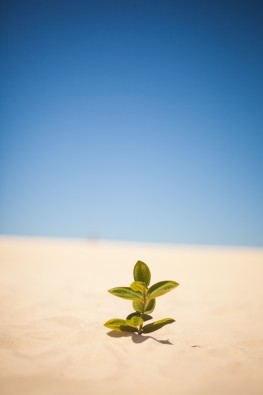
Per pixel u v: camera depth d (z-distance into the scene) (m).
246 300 1.02
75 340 0.59
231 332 0.69
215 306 0.92
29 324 0.67
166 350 0.56
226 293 1.14
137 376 0.48
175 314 0.83
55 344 0.57
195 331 0.68
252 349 0.60
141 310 0.63
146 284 0.62
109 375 0.48
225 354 0.57
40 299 0.92
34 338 0.60
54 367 0.49
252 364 0.53
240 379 0.48
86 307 0.84
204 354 0.56
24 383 0.45
